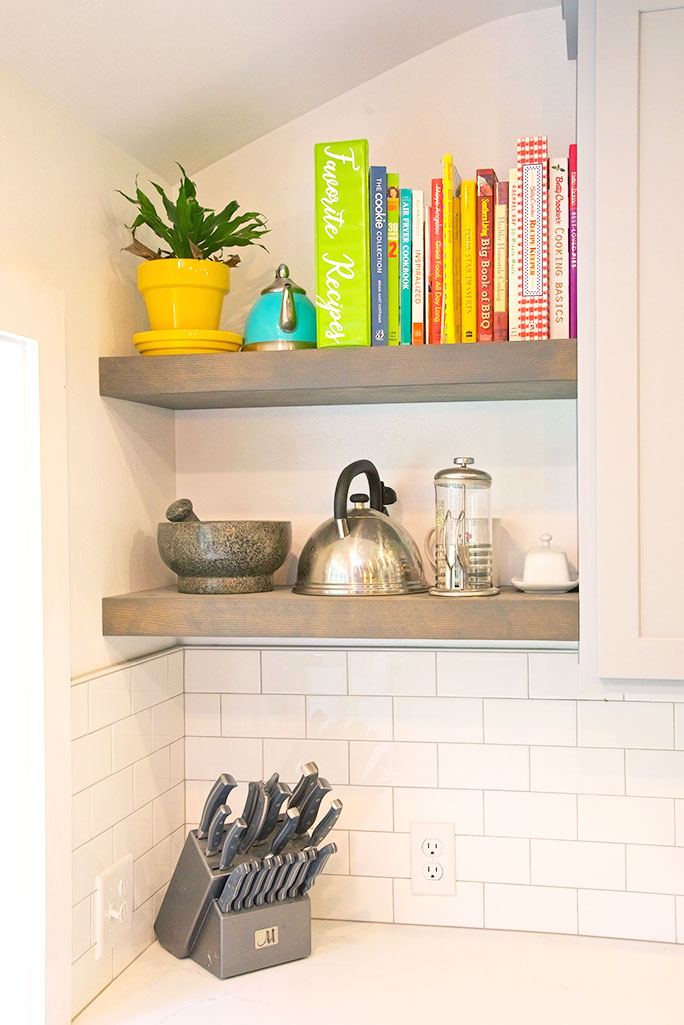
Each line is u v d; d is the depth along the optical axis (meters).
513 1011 1.41
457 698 1.72
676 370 1.32
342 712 1.77
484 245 1.52
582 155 1.36
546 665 1.69
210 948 1.55
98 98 1.43
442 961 1.59
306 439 1.81
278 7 1.39
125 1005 1.45
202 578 1.58
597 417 1.34
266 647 1.80
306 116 1.79
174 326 1.57
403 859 1.74
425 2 1.55
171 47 1.38
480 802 1.72
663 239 1.32
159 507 1.78
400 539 1.58
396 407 1.77
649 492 1.33
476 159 1.73
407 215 1.53
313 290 1.79
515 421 1.72
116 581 1.60
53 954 1.34
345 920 1.76
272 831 1.62
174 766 1.79
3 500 1.32
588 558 1.37
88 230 1.51
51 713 1.34
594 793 1.68
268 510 1.82
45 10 1.19
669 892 1.66
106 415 1.57
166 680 1.75
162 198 1.63
